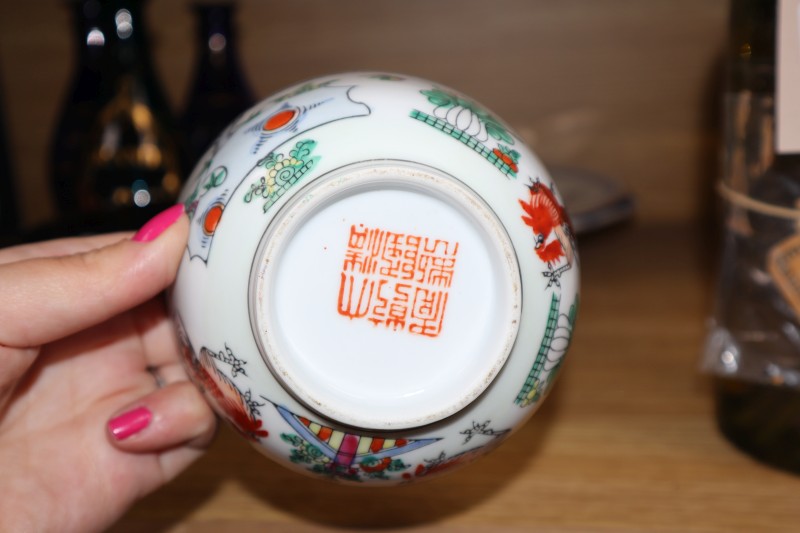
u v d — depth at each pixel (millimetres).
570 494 601
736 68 625
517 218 449
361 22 1050
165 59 1060
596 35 1053
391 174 424
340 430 451
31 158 1092
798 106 561
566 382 753
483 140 456
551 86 1070
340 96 466
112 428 562
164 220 494
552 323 464
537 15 1045
